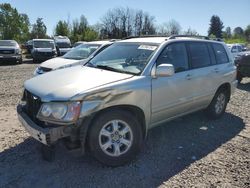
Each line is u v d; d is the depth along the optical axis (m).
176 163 4.44
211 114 6.38
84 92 3.85
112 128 4.16
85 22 66.19
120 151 4.28
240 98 8.93
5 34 56.69
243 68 11.61
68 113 3.76
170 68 4.46
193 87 5.43
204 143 5.22
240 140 5.40
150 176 4.06
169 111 4.99
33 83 4.47
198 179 4.01
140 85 4.38
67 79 4.33
